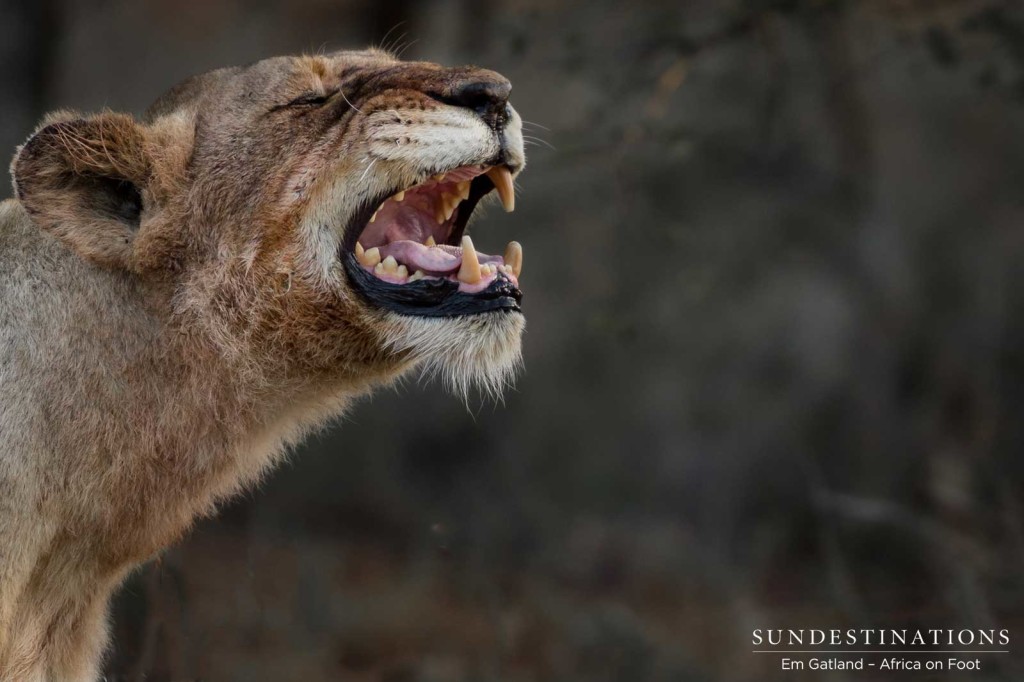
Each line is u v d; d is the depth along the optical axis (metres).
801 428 23.97
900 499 21.67
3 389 10.04
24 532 9.96
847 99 23.19
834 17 20.17
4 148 22.25
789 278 24.55
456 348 10.77
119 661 14.12
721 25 19.55
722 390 25.19
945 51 19.02
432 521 23.58
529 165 19.72
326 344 10.80
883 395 23.33
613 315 22.23
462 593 20.17
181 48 30.02
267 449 11.28
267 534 20.95
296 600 18.09
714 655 17.83
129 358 10.38
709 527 23.88
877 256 23.92
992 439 21.80
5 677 10.02
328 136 10.77
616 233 22.64
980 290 23.73
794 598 20.05
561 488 25.53
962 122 24.64
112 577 10.87
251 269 10.60
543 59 20.81
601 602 19.94
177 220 10.55
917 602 17.86
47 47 23.52
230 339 10.59
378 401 27.03
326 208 10.69
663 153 19.69
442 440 26.86
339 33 28.95
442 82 10.86
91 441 10.23
